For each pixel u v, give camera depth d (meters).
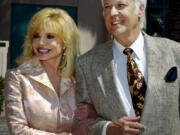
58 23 2.21
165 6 7.07
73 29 2.33
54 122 2.16
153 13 7.05
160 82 1.85
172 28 4.86
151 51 1.92
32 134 2.05
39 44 2.20
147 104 1.83
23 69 2.20
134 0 1.91
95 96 2.00
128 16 1.90
